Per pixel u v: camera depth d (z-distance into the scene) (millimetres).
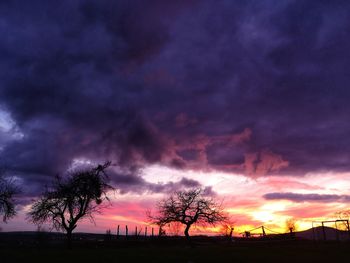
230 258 33812
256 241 61281
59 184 61188
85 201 60719
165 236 66625
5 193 60625
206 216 58531
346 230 61781
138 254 39031
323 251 40156
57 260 33562
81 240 70625
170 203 60062
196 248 50156
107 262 31500
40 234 68000
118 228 71500
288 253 38531
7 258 35812
